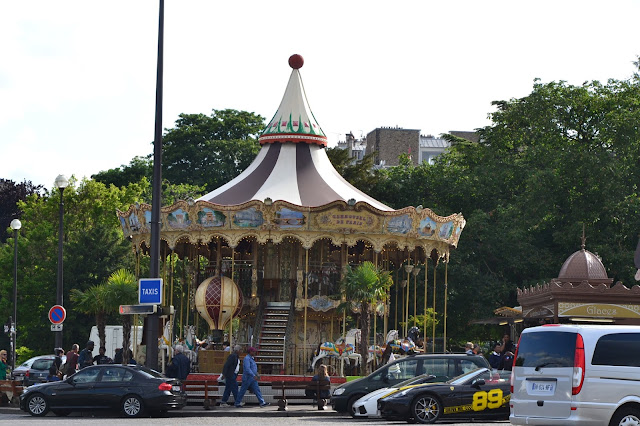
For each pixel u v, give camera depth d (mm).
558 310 32719
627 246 59031
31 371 46219
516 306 62562
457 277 61000
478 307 60750
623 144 59094
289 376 36156
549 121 62500
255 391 32344
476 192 64938
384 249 43938
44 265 66125
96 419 28234
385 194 68812
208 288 40156
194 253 45125
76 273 64562
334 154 70750
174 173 90625
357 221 39219
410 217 39688
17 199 90125
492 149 66250
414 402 25938
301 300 39750
